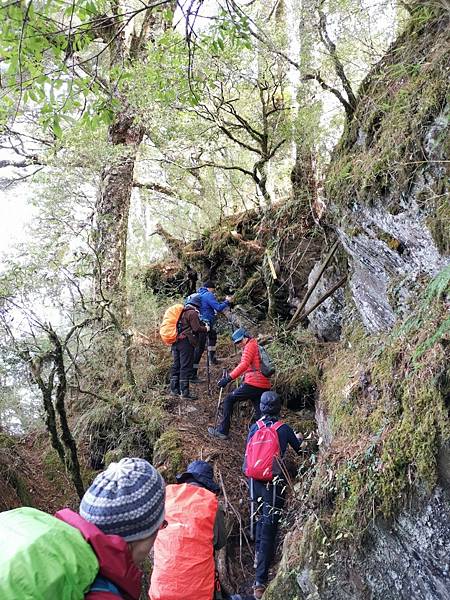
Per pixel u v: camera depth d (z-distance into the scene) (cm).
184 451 655
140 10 345
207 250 991
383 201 402
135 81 609
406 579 312
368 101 460
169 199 1121
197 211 1105
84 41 352
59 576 130
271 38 698
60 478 782
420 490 299
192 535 333
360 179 432
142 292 997
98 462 765
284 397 696
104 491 180
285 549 448
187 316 784
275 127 790
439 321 327
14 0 291
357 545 346
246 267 925
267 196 838
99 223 880
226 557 546
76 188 835
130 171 952
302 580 391
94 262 793
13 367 636
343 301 673
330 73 614
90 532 146
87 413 762
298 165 745
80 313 743
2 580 126
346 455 383
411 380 329
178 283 1072
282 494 512
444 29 382
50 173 800
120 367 807
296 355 719
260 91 751
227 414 678
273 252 816
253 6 784
